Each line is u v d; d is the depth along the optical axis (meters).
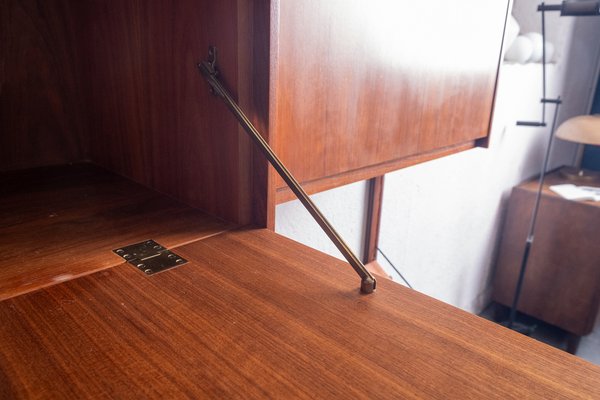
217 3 0.55
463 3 0.85
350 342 0.37
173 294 0.45
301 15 0.58
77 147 0.92
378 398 0.31
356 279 0.49
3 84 0.80
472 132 1.03
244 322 0.40
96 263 0.51
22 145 0.85
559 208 2.08
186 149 0.68
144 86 0.72
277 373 0.34
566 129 2.00
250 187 0.62
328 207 1.08
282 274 0.49
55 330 0.39
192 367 0.34
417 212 1.51
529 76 1.97
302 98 0.61
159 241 0.57
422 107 0.84
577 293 2.10
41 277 0.47
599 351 2.16
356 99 0.70
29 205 0.68
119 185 0.79
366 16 0.67
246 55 0.55
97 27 0.79
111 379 0.33
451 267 1.90
